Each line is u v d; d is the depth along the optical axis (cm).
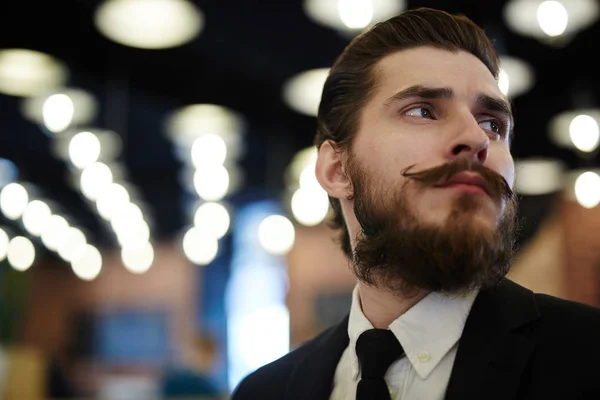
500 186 89
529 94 527
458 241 84
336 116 110
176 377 398
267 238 766
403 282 95
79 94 507
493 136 99
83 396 1066
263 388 120
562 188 659
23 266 827
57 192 902
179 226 1030
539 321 94
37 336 1117
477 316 95
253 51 474
